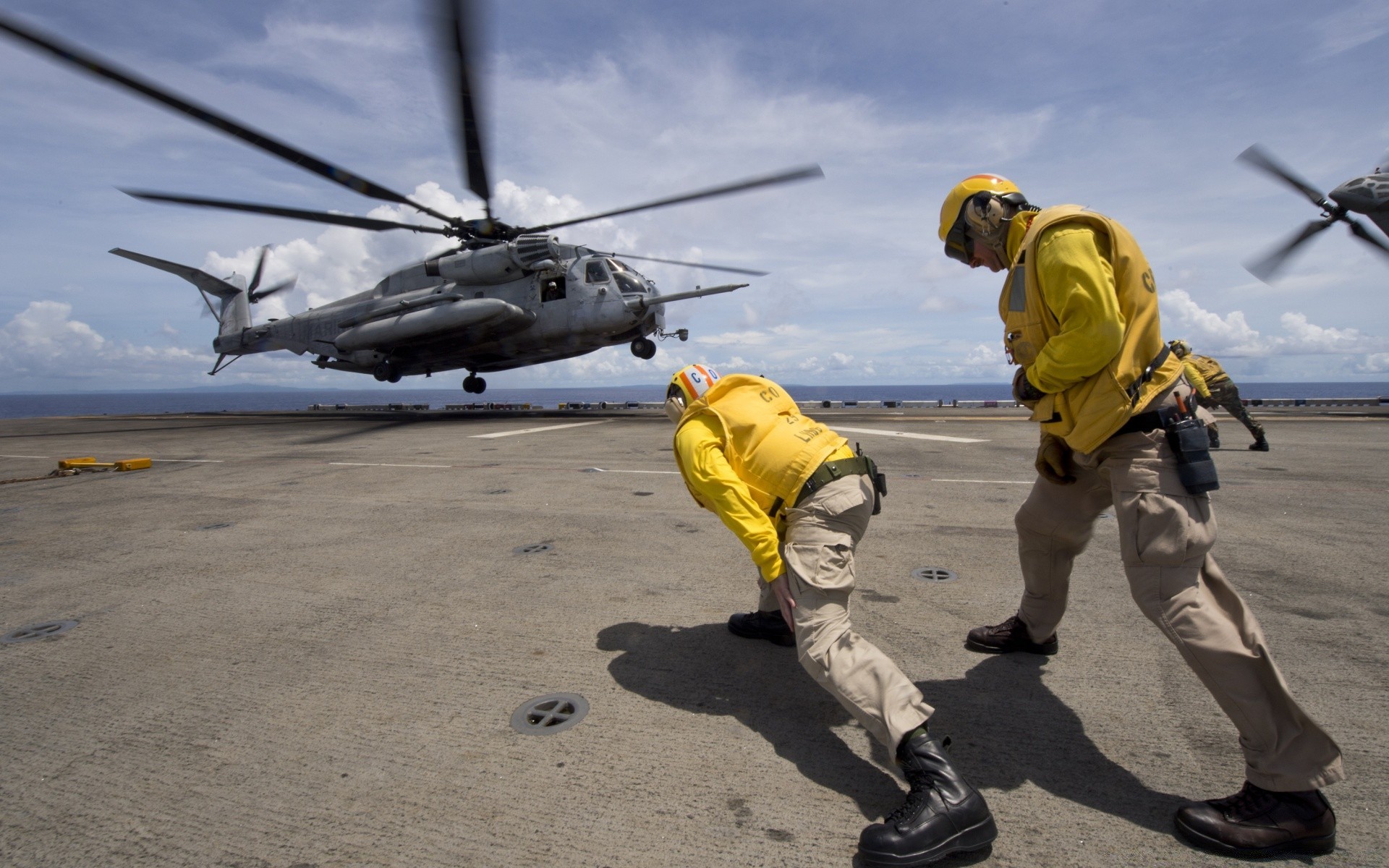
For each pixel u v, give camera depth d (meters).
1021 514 2.31
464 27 5.62
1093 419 1.69
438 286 16.98
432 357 18.16
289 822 1.64
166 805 1.72
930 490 5.75
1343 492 5.45
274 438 12.13
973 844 1.46
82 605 3.22
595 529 4.58
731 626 2.77
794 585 1.82
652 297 15.79
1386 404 18.39
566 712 2.16
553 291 15.95
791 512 1.88
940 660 2.48
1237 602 1.63
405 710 2.19
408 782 1.79
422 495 5.93
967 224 2.05
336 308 19.14
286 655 2.63
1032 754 1.88
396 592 3.36
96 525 4.92
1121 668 2.39
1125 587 3.23
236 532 4.64
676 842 1.54
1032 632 2.45
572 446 9.91
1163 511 1.61
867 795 1.71
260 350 22.06
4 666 2.56
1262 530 4.23
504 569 3.70
